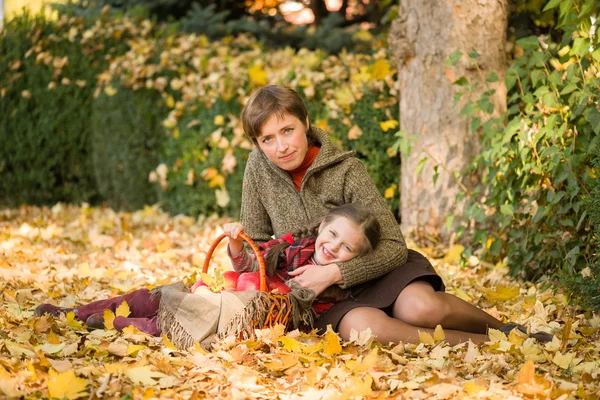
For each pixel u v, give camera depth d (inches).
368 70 420.5
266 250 246.8
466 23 369.4
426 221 382.3
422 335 229.0
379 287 244.1
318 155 250.8
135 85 525.0
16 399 180.1
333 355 220.2
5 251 385.4
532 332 248.2
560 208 308.8
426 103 381.4
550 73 332.8
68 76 571.5
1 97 574.6
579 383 201.0
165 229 472.1
